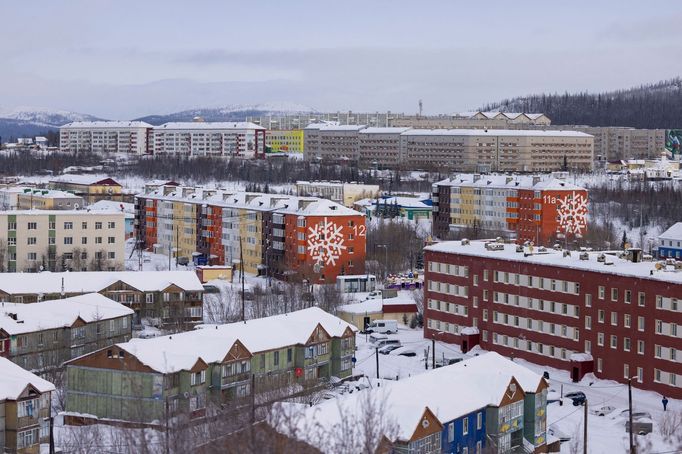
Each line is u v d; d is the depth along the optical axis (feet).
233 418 299.38
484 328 597.93
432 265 631.97
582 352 536.42
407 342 623.36
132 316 570.46
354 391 481.87
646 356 501.15
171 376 418.72
